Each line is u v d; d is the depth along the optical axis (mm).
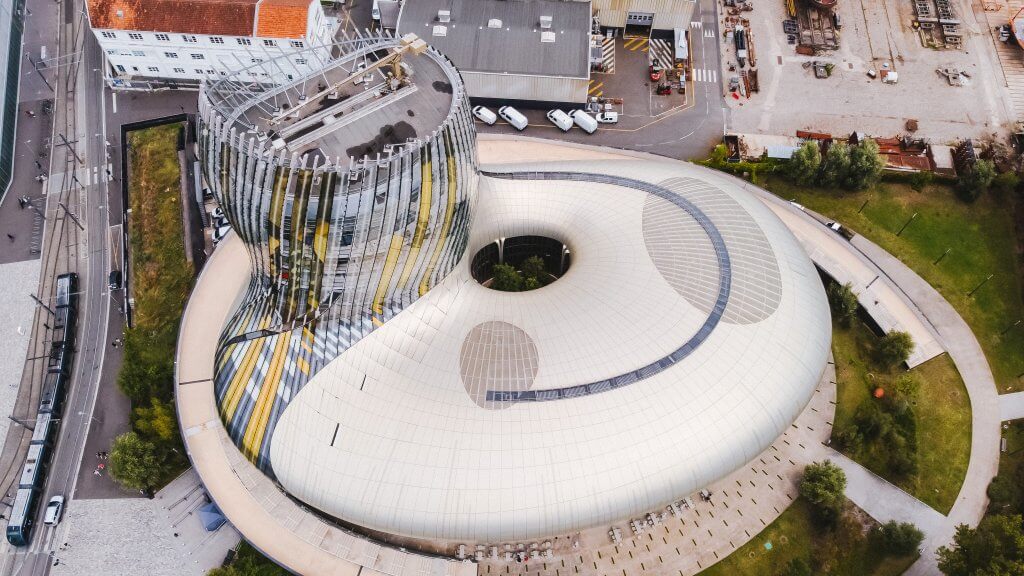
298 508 65875
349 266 59312
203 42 99250
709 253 69562
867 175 92812
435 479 58250
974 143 102438
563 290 69000
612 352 62906
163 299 84375
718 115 105812
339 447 60562
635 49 113812
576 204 76188
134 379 75125
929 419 76938
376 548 64625
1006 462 74188
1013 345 82875
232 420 66312
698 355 63219
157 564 68375
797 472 72312
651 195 75750
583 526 59469
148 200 92688
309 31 99125
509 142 95812
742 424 62125
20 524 68875
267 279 63781
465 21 103938
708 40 115438
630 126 104188
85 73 107562
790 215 90250
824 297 73125
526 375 61594
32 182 95812
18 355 81562
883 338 79875
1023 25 114250
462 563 64812
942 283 87812
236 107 57781
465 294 67562
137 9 96875
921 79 110188
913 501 71375
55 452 75000
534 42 101812
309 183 53125
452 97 60688
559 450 58625
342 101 59344
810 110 106375
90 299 85562
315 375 63406
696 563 67000
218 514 69625
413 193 56344
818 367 67750
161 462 71875
